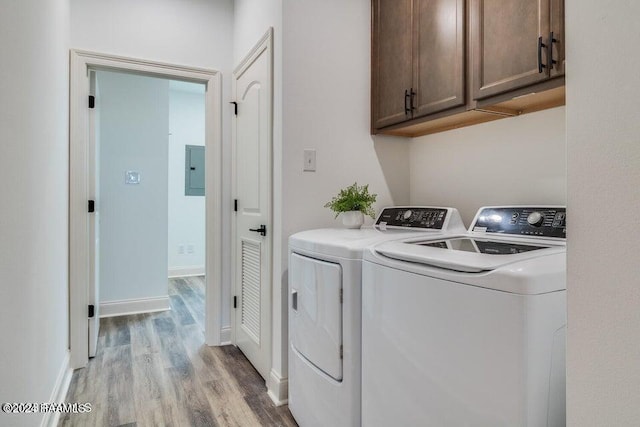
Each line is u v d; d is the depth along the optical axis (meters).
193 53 2.75
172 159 5.41
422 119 1.90
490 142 1.92
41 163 1.60
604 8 0.58
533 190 1.73
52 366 1.81
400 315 1.14
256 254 2.36
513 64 1.44
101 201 3.54
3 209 1.11
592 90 0.59
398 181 2.37
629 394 0.55
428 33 1.83
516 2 1.43
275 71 2.08
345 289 1.42
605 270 0.58
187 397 2.05
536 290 0.83
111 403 1.99
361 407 1.38
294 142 2.02
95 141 2.56
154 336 3.00
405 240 1.46
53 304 1.86
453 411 0.96
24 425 1.31
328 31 2.11
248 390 2.14
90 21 2.46
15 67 1.24
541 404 0.83
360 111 2.22
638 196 0.53
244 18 2.62
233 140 2.81
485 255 1.04
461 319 0.94
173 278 5.28
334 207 2.00
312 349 1.63
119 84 3.62
